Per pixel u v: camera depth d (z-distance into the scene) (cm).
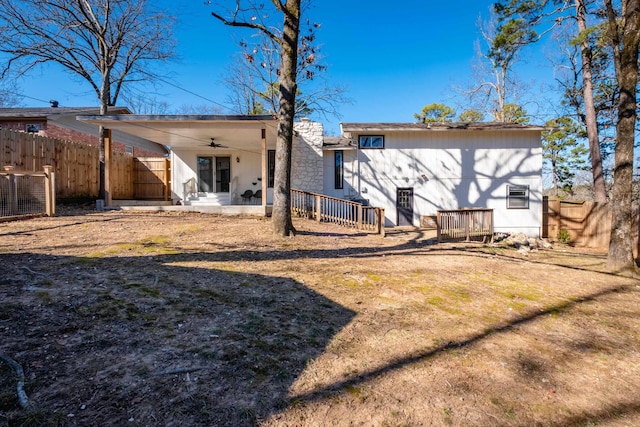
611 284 668
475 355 338
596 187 1545
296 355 305
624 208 786
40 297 358
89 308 346
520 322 439
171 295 405
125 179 1517
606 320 471
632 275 753
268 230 880
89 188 1277
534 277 682
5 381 229
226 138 1337
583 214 1441
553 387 296
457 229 1146
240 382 258
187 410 222
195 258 577
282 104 830
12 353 260
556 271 761
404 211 1541
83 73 1344
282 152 833
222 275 500
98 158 1326
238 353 297
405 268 652
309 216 1251
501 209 1540
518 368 321
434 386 279
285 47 816
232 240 748
